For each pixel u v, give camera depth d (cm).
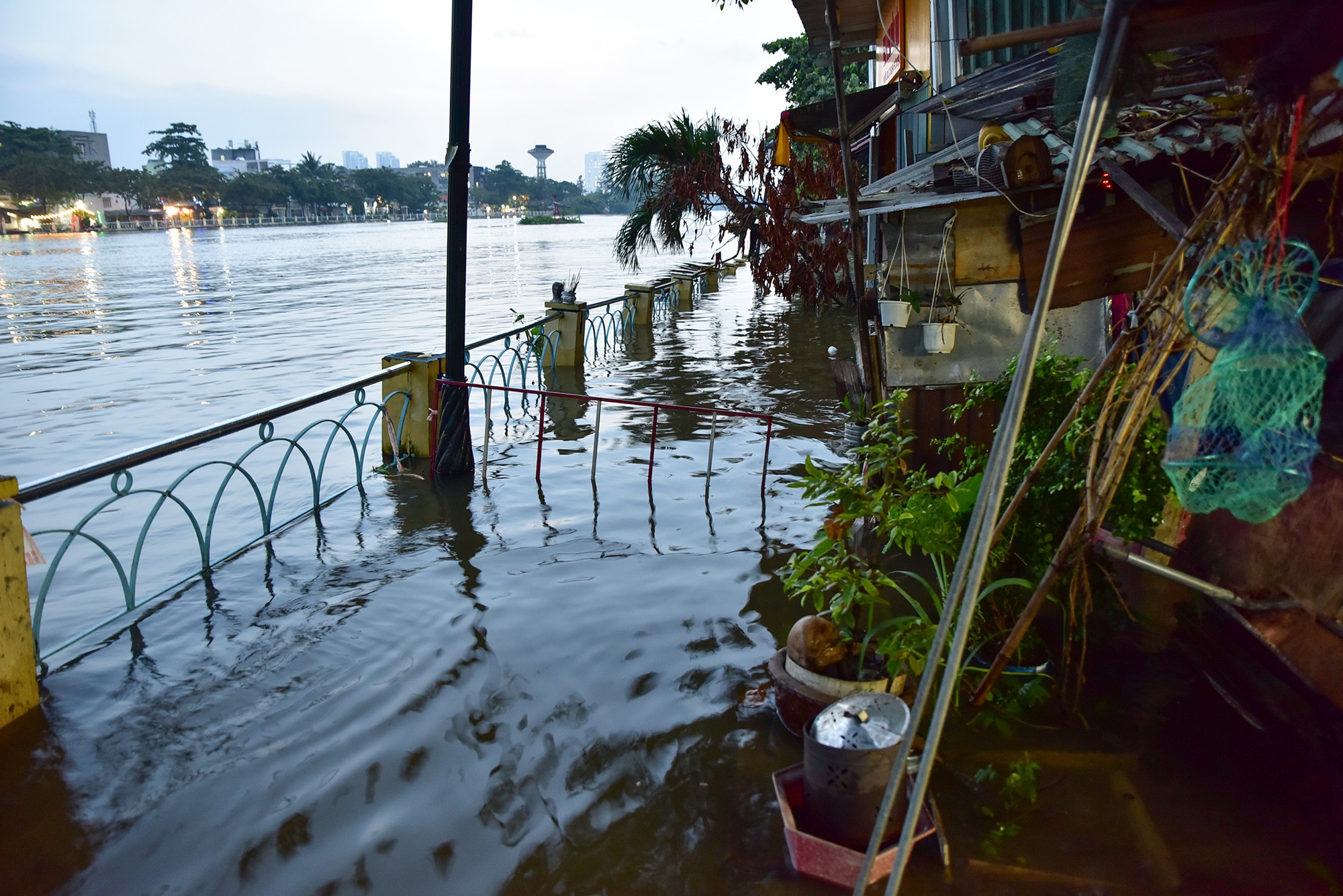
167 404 1086
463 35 693
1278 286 257
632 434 880
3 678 386
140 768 356
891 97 1000
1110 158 416
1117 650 418
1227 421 260
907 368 569
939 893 280
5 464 831
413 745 367
